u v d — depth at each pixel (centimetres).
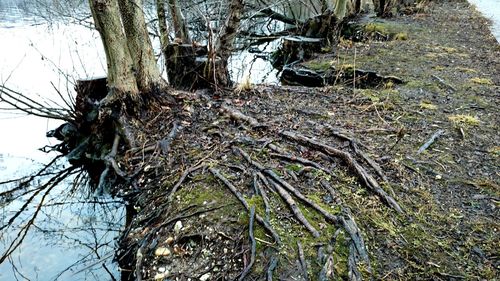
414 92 629
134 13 482
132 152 469
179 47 636
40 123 675
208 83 619
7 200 464
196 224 331
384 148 437
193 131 485
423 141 459
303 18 1780
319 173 377
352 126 488
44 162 548
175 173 415
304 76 827
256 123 476
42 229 407
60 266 353
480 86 655
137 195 419
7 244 387
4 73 901
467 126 502
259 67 1115
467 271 281
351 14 1323
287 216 321
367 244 299
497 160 425
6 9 1748
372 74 737
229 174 386
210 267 296
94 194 449
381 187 364
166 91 542
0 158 554
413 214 336
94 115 524
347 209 326
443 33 1102
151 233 340
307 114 523
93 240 385
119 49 472
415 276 275
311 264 276
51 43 1213
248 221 318
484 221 331
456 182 383
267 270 272
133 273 325
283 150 417
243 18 1131
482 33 1093
